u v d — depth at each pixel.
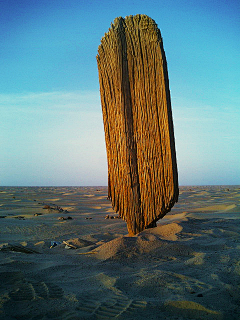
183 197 23.03
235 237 4.63
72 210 15.22
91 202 21.30
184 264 3.13
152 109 4.77
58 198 25.22
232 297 2.20
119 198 5.22
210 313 1.93
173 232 4.80
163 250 3.64
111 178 5.38
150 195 4.79
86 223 9.67
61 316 1.88
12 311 1.95
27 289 2.35
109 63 5.34
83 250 4.23
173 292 2.29
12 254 3.82
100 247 3.93
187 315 1.93
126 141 5.01
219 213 10.41
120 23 5.14
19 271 2.82
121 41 5.11
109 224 9.31
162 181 4.65
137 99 4.93
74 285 2.48
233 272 2.78
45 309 1.97
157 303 2.11
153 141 4.75
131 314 1.92
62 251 4.38
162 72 4.67
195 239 4.39
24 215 12.98
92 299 2.17
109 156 5.41
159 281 2.53
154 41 4.79
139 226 4.93
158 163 4.69
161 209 4.65
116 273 2.83
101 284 2.52
